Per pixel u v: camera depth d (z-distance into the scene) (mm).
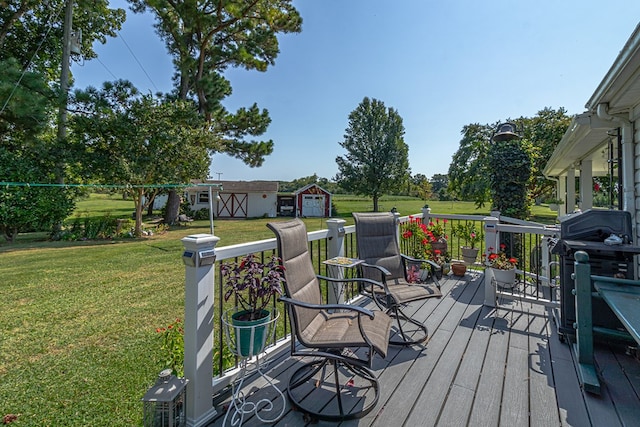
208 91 14258
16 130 9570
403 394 1903
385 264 3154
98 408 1955
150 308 3854
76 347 2822
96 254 7672
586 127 3510
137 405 1981
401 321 3021
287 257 2045
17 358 2625
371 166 24406
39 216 9836
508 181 5422
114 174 10156
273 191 23750
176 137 10969
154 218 18594
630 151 2959
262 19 14281
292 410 1787
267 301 1836
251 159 17094
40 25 12062
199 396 1674
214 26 13430
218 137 13625
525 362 2266
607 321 2340
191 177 11969
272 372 2172
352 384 2020
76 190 10688
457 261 4887
